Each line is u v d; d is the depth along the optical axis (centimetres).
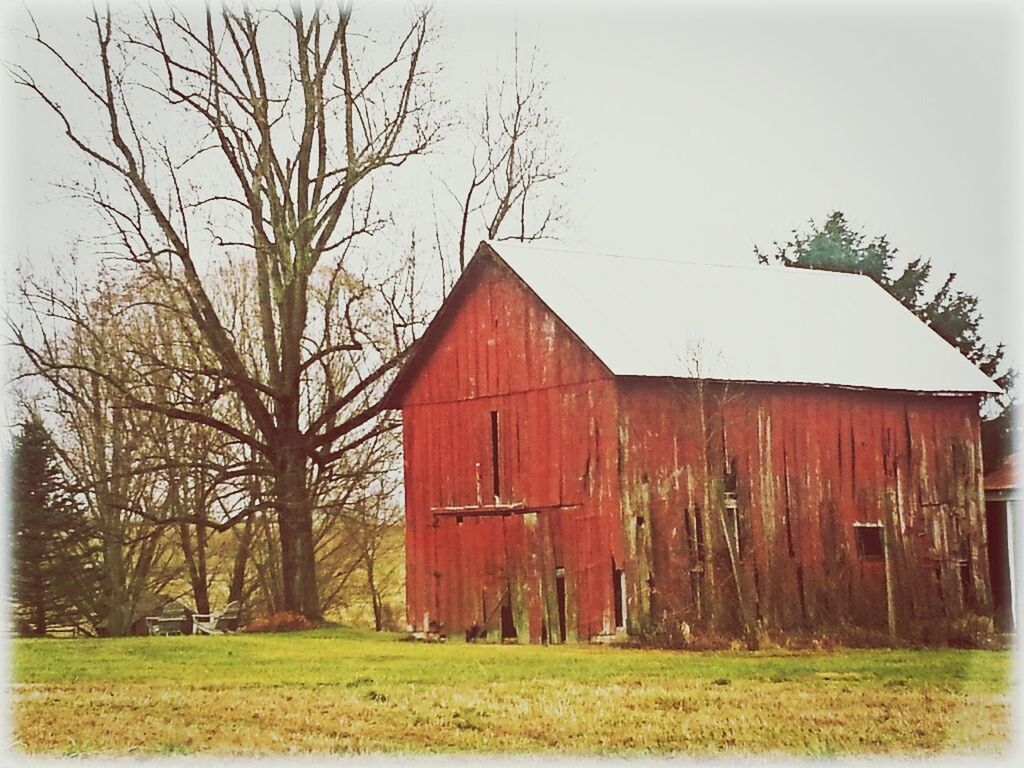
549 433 4009
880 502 4269
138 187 4862
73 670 3550
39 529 5709
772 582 4019
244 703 2936
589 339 3919
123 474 5131
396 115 5169
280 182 5062
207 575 6981
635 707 2777
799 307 4572
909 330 4662
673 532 3884
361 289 5259
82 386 5634
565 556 3950
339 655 3844
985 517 4488
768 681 3109
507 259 4159
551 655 3647
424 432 4353
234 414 5972
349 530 6203
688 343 4047
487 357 4197
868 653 3703
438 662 3566
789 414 4134
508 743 2478
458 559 4225
